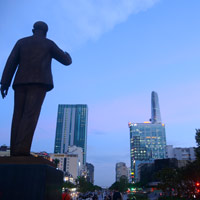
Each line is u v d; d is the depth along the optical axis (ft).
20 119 16.39
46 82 17.01
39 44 17.63
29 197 12.80
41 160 14.12
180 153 458.09
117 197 29.94
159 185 180.24
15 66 18.24
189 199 139.33
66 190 31.22
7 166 13.35
